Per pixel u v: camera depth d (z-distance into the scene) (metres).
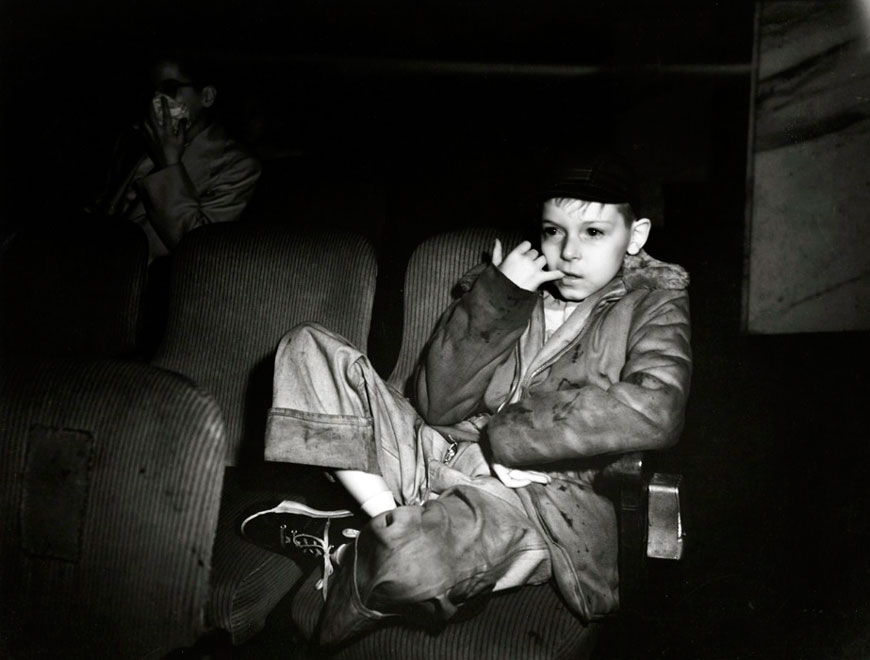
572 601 1.32
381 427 1.50
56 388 1.12
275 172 2.78
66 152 3.94
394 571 1.21
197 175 2.66
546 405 1.39
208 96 2.73
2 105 3.85
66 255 2.00
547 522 1.39
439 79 4.04
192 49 4.23
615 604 1.36
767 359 3.09
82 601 1.09
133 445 1.09
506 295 1.50
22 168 3.83
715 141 3.65
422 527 1.25
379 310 2.57
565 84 3.89
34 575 1.11
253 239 1.83
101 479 1.09
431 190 3.64
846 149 3.23
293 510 1.39
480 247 1.72
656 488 1.30
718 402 2.83
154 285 2.52
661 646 1.60
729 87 3.56
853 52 3.19
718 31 3.56
